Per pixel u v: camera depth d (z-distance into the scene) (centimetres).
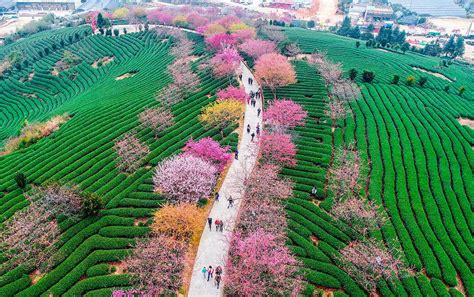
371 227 4941
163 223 4712
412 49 15850
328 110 7825
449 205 5425
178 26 15600
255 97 8594
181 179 5178
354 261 4388
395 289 4184
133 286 4150
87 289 4159
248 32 11750
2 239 4716
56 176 5953
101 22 15975
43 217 4878
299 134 7069
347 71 10344
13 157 6950
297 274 4338
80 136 7212
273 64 8575
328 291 4262
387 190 5631
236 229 4809
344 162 6153
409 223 5047
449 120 7769
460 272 4428
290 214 5169
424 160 6369
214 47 11331
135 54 13350
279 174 5975
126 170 6078
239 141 6938
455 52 16112
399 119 7656
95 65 13388
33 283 4294
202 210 5272
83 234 4803
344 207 5084
